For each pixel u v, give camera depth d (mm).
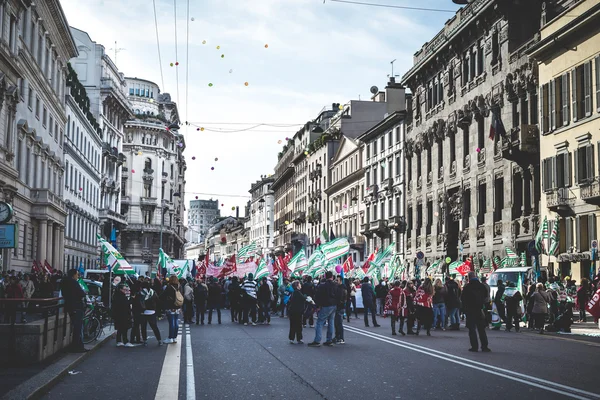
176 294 20453
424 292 23359
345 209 83625
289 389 11742
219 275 43188
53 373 12859
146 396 11156
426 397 10891
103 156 89188
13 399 9977
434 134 56281
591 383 12297
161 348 19062
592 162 35406
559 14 38594
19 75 42219
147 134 132375
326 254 38688
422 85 59312
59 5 51688
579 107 36812
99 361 15992
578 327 27672
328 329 19594
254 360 15977
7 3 39344
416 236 59875
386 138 68375
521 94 42781
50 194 50625
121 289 19797
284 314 40000
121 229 101375
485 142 47344
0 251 37250
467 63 51062
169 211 138750
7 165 38844
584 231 36031
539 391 11414
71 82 64375
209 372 13945
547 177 39125
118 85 98562
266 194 148125
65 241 63688
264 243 148250
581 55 36406
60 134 59688
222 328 27297
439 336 23312
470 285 18016
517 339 22219
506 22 44281
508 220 43781
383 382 12469
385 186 67875
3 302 14461
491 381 12523
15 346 14344
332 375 13422
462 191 50812
